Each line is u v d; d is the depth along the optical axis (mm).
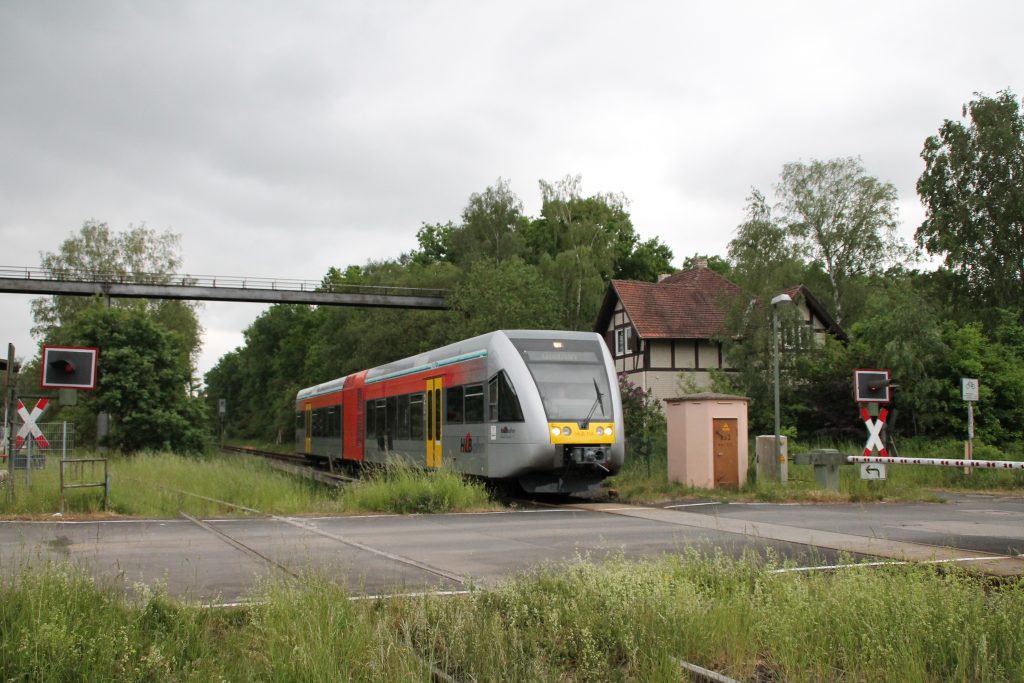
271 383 96000
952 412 32281
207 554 10789
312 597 6664
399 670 5445
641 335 46375
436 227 79750
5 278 54938
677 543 11891
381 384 28828
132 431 34781
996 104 51719
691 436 21625
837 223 54562
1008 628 5789
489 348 21031
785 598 6762
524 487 19875
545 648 6047
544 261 57156
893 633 5730
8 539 12203
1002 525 14398
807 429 35375
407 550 11414
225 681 5363
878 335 33531
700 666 5906
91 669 5402
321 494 20625
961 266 50438
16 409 17078
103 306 37094
